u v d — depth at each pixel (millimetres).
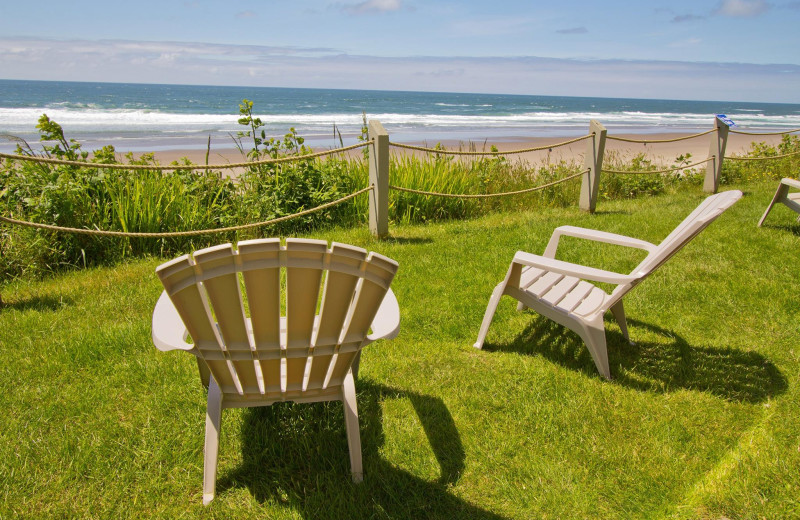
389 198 6336
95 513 1895
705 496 1944
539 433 2367
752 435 2314
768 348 3154
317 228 6004
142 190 5113
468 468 2156
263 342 1815
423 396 2645
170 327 1971
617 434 2367
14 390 2584
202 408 2449
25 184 4680
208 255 1566
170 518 1880
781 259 4727
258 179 6004
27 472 2039
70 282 4230
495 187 7305
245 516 1901
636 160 9297
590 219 6367
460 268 4488
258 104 56812
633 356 3119
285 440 2270
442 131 31203
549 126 38938
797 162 10328
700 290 4000
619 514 1938
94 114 34125
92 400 2512
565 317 2896
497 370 2896
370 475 2080
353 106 59312
